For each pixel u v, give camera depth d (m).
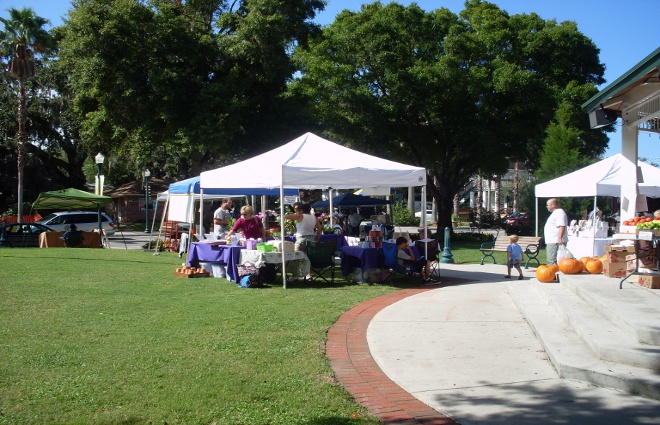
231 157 28.94
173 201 19.08
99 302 9.27
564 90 25.39
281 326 7.55
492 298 9.81
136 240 31.17
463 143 28.81
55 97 40.38
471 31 30.39
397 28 27.50
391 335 7.16
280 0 26.77
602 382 5.08
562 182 16.14
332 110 27.08
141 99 24.36
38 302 9.23
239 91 25.11
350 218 26.08
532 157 28.94
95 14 23.67
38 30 32.81
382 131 27.05
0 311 8.48
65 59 26.30
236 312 8.48
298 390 5.04
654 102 8.17
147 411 4.48
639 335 5.54
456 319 8.08
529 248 16.41
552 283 9.73
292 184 11.17
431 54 28.20
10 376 5.36
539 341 6.69
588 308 7.22
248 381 5.26
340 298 9.81
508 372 5.60
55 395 4.84
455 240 28.98
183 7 27.84
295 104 27.42
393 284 11.73
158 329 7.32
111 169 49.00
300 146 12.50
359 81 27.72
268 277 11.63
